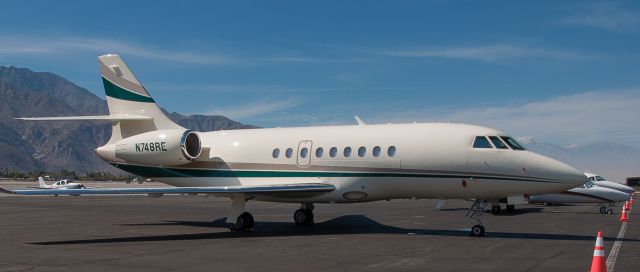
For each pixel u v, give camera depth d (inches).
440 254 555.8
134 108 944.3
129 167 935.7
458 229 808.3
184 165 901.8
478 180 703.7
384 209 1301.7
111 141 958.4
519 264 496.4
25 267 487.2
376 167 753.6
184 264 503.5
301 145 815.1
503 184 694.5
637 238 692.7
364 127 798.5
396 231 776.3
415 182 736.3
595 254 387.2
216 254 561.9
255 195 780.0
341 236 713.0
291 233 753.6
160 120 932.0
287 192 776.3
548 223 919.0
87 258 537.0
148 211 1229.1
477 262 508.1
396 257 538.3
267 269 478.6
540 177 684.7
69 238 704.4
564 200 1230.3
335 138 795.4
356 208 1350.9
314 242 651.5
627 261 510.9
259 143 853.8
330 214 1128.8
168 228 833.5
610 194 1182.9
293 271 469.4
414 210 1261.1
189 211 1232.8
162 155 870.4
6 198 2044.8
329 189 773.3
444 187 722.2
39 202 1660.9
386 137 760.3
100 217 1050.1
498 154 697.6
